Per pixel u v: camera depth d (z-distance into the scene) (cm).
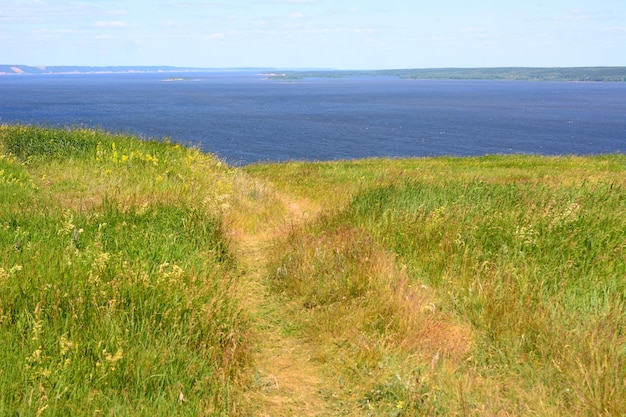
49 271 569
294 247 814
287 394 451
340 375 479
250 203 1207
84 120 9775
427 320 556
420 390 431
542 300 568
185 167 1365
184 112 13550
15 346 433
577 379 426
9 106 14550
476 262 675
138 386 413
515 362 479
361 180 1744
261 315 620
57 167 1298
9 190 1023
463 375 457
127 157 1370
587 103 19700
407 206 988
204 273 647
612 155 3134
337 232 870
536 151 7038
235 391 440
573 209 815
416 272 690
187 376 433
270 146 7081
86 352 443
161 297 546
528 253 698
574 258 670
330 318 582
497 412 398
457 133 9344
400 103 19312
